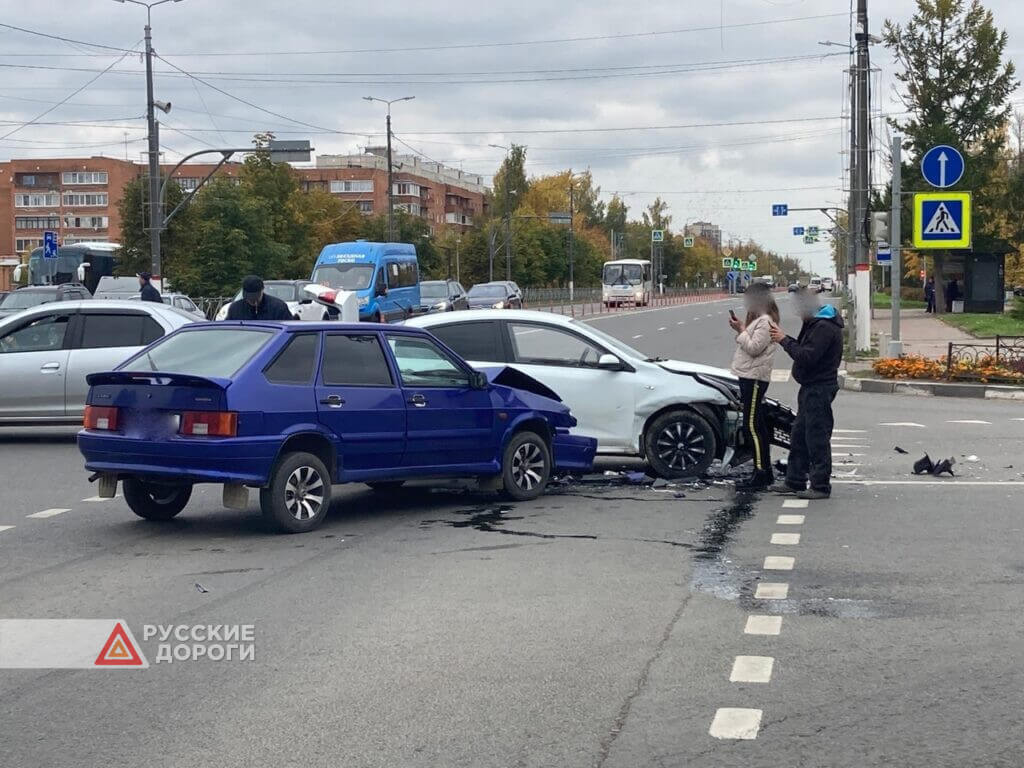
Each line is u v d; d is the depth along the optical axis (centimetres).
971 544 946
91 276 6244
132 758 514
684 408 1298
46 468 1433
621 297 8738
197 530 1039
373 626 718
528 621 725
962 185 5278
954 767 494
